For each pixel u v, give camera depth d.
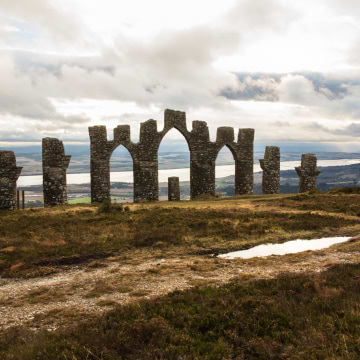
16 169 42.66
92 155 50.31
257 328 10.46
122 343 9.72
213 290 14.51
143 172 53.22
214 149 58.66
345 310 11.23
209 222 32.28
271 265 19.62
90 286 16.62
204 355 9.10
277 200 48.34
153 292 15.24
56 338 10.30
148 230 29.08
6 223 31.47
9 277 18.48
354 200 45.09
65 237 26.36
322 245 25.64
